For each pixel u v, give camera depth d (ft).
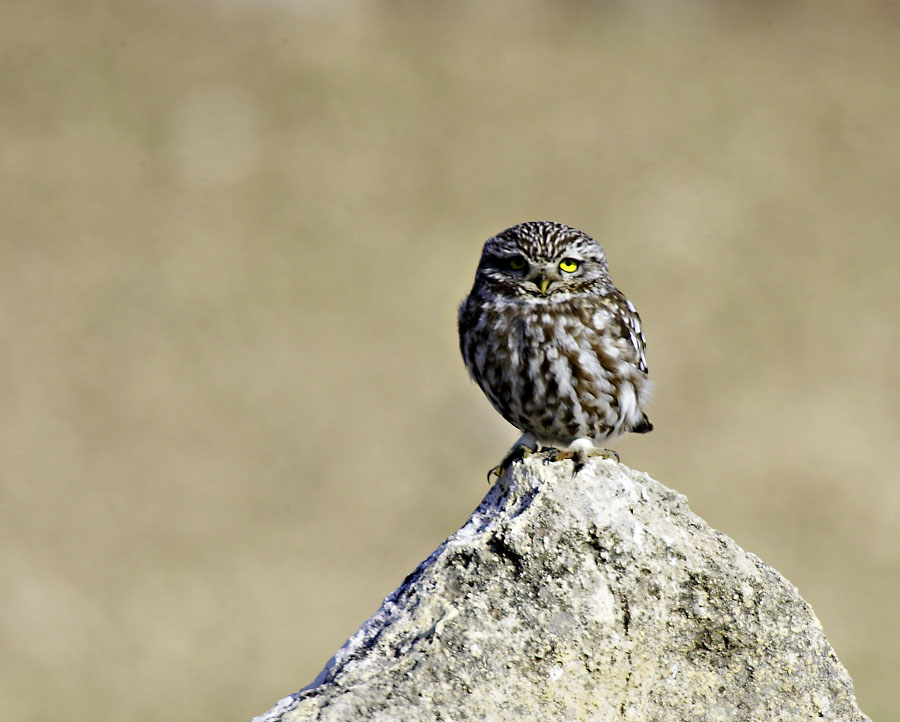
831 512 66.23
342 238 94.84
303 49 119.14
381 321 85.46
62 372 74.43
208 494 63.98
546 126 111.45
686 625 17.67
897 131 112.57
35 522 59.57
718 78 120.37
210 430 70.49
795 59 124.67
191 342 79.77
